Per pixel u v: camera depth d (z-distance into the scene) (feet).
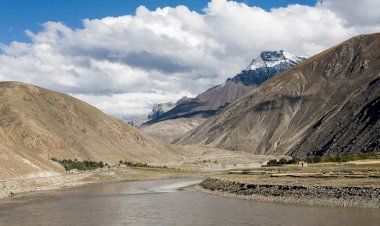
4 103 645.51
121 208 212.84
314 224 156.46
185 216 184.55
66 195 279.69
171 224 166.40
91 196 272.92
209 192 291.38
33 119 633.20
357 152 654.12
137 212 198.90
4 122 586.45
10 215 192.13
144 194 286.25
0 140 355.77
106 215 190.39
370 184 221.46
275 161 635.66
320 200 210.38
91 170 501.56
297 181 266.16
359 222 157.17
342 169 346.13
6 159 333.21
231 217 178.19
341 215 172.55
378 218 163.73
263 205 212.43
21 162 349.41
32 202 239.30
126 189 330.34
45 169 379.76
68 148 613.93
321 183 243.40
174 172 547.08
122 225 165.78
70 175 400.67
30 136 571.69
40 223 171.22
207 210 200.64
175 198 257.14
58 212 200.44
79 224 168.76
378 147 624.18
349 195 205.98
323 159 509.35
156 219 178.40
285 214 180.96
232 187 280.10
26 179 323.78
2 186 288.30
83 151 650.43
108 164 613.11
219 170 624.59
